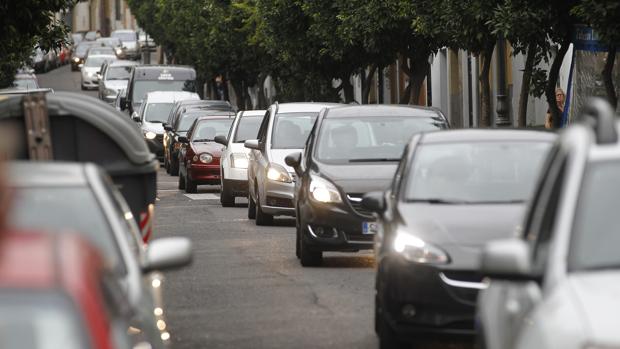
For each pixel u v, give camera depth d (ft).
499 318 51.24
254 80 454.40
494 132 91.76
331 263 128.16
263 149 171.01
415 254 77.97
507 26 165.78
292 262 129.39
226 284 113.91
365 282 113.19
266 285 112.57
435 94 355.15
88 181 57.06
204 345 85.05
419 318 77.56
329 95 321.73
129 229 61.41
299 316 95.76
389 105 134.51
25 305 35.12
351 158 127.85
